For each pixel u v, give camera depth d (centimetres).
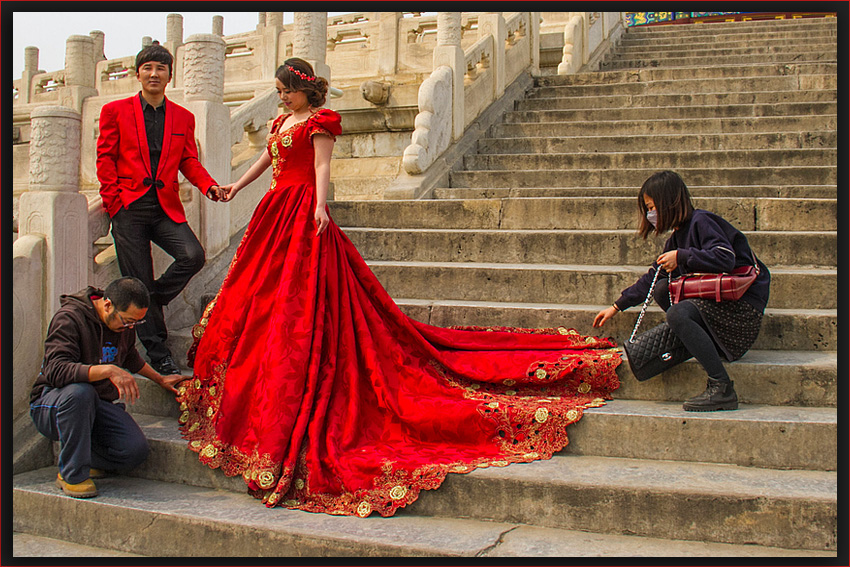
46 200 362
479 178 667
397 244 514
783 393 331
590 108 847
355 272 369
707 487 271
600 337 395
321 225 344
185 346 413
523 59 954
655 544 264
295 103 371
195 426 335
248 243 358
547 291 439
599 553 256
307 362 325
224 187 399
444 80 685
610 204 528
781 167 589
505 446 313
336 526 271
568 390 350
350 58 1040
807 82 826
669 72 923
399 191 615
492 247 495
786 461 295
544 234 486
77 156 375
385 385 331
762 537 263
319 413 311
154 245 429
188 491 314
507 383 351
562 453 316
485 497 284
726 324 323
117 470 334
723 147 687
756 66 892
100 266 398
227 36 1141
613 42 1284
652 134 741
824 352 367
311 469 293
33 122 367
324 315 340
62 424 298
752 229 497
